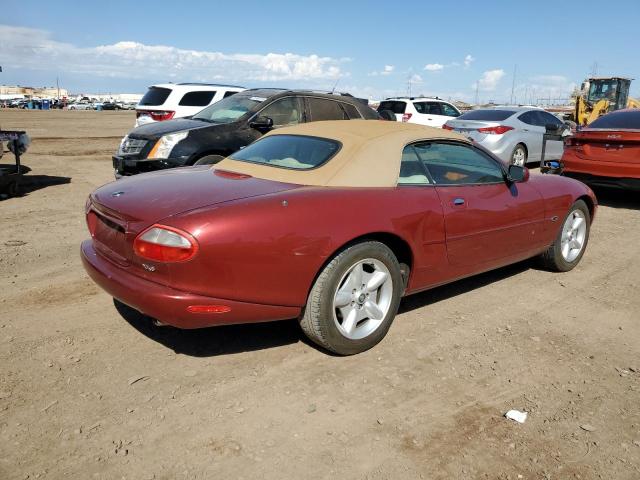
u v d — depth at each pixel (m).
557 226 5.13
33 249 5.73
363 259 3.45
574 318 4.34
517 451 2.70
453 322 4.18
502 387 3.28
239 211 3.04
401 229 3.59
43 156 14.00
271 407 2.99
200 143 7.34
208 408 2.96
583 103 20.92
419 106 16.86
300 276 3.19
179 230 2.90
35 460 2.52
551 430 2.88
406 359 3.57
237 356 3.53
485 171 4.45
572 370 3.52
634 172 8.07
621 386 3.34
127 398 3.02
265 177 3.73
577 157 8.73
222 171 4.01
